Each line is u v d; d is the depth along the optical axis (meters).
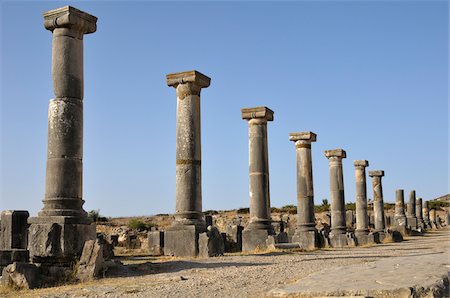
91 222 16.84
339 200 39.44
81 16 17.72
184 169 23.36
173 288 12.55
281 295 9.09
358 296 8.45
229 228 32.31
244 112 29.36
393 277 9.87
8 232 21.50
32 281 14.59
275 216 58.75
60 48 17.41
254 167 28.75
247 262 18.88
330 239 34.16
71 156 16.95
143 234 35.53
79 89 17.55
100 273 15.46
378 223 51.16
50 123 17.12
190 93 23.89
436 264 12.08
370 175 52.16
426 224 72.94
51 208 16.42
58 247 15.74
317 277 10.77
